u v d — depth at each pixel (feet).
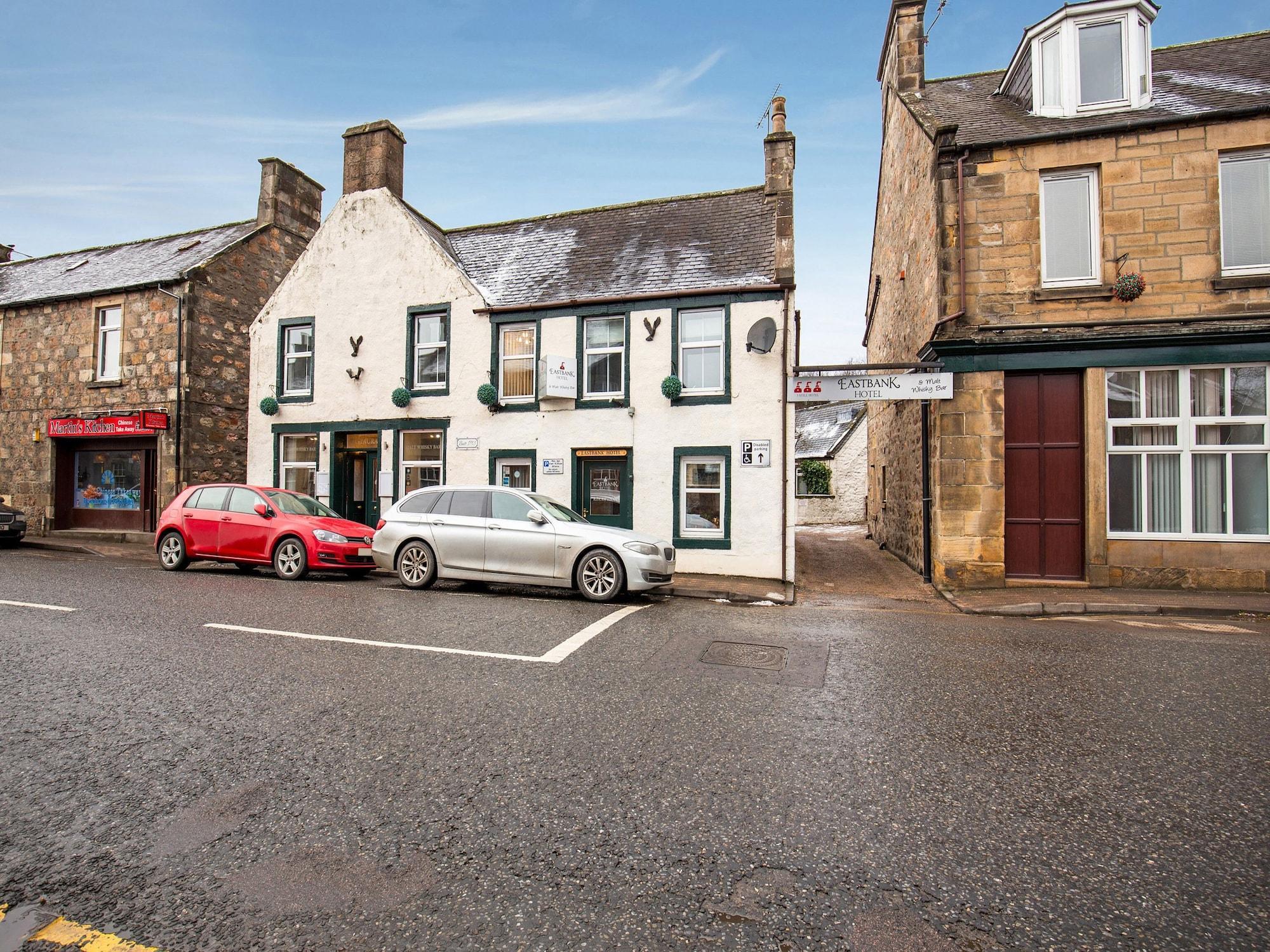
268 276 57.36
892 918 7.61
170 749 11.85
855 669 17.69
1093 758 12.09
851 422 97.81
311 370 47.42
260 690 14.97
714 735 12.86
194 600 25.63
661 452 38.73
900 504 48.49
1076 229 33.65
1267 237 31.76
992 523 33.22
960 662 18.53
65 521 54.95
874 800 10.39
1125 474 32.91
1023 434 33.81
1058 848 9.13
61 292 55.77
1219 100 33.47
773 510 36.63
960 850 9.03
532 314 41.78
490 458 42.27
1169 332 31.45
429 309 44.19
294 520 34.27
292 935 7.18
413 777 10.90
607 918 7.54
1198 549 31.89
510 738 12.53
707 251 41.65
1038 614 28.02
